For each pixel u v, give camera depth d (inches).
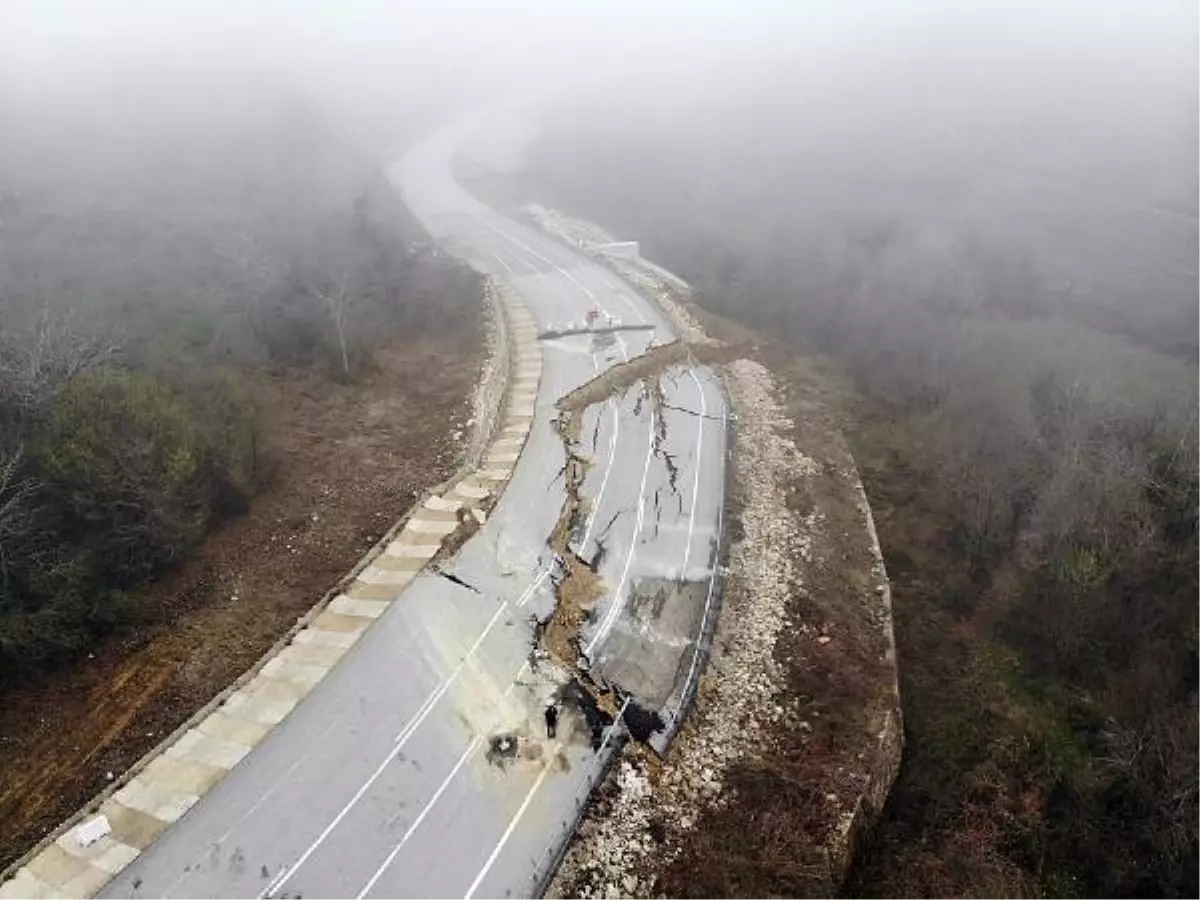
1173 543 1547.7
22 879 1067.9
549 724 1278.3
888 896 1182.9
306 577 1531.7
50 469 1419.8
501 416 1973.4
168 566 1518.2
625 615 1476.4
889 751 1318.9
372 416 1989.4
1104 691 1430.9
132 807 1151.0
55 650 1339.8
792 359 2358.5
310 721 1266.0
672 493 1754.4
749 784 1241.4
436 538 1599.4
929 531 1785.2
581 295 2608.3
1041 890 1203.2
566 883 1097.4
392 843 1116.5
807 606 1535.4
